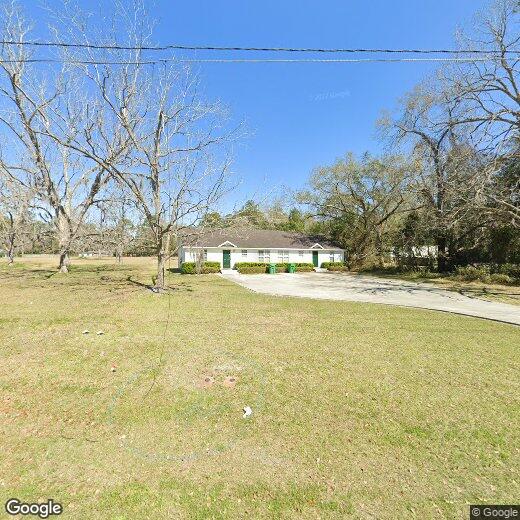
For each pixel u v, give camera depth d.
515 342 6.86
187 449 3.07
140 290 14.12
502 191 14.95
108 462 2.86
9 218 15.98
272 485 2.61
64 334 6.93
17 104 16.55
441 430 3.43
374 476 2.73
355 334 7.35
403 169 22.77
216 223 12.91
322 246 32.03
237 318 8.85
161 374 4.85
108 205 14.80
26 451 2.98
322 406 3.95
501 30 13.41
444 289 16.70
